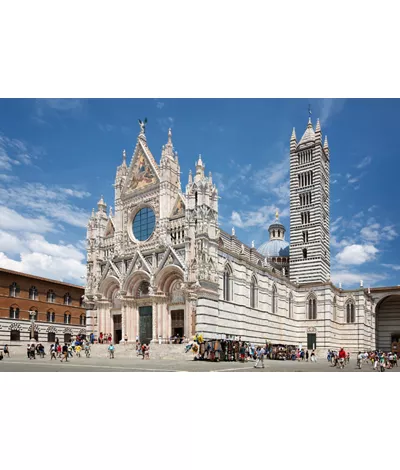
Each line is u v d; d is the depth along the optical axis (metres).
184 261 70.88
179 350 64.00
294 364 60.16
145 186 81.19
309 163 110.31
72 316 106.88
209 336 66.56
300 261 107.44
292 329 100.94
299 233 108.81
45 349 82.00
